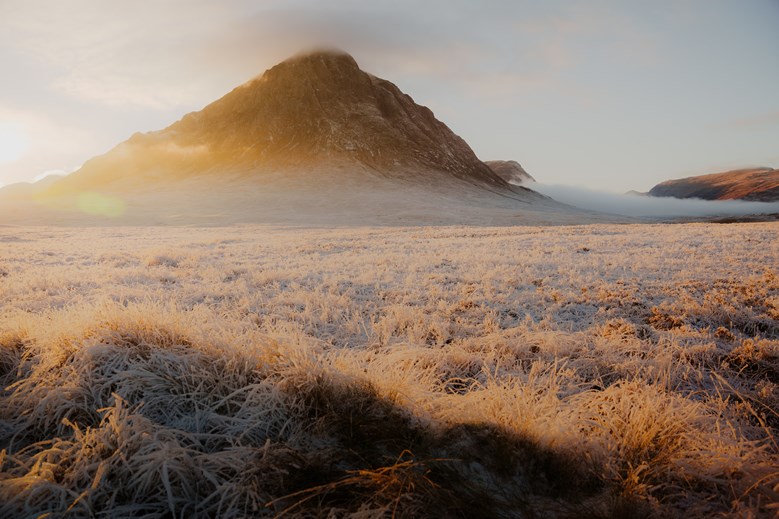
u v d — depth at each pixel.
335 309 6.85
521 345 4.78
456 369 4.23
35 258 15.72
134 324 3.93
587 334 5.42
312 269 11.52
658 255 13.06
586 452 2.44
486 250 15.73
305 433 2.74
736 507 2.05
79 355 3.41
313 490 2.15
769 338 5.32
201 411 2.89
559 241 19.00
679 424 2.61
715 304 6.41
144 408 2.91
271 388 3.08
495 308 6.84
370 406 2.99
